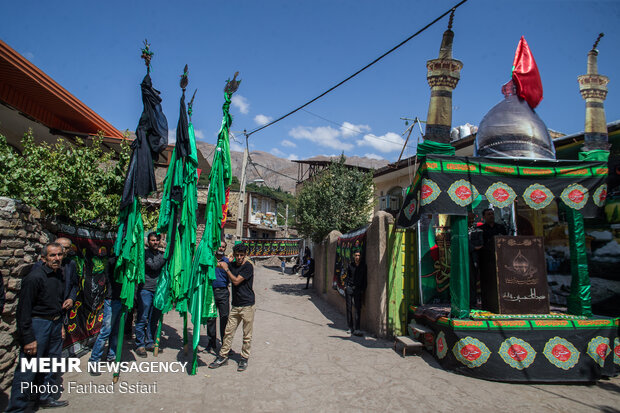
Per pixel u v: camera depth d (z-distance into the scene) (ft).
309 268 52.01
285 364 18.78
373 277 25.14
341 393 15.34
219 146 19.84
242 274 17.87
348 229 44.91
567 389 16.62
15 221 14.60
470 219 24.40
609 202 22.53
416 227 24.47
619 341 18.44
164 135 18.10
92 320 20.07
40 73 26.55
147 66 17.78
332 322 29.89
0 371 13.71
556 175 19.66
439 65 21.40
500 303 19.03
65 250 14.88
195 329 17.31
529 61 21.97
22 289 12.48
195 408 13.62
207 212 19.16
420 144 20.80
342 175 46.75
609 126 22.30
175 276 18.63
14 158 16.69
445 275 24.12
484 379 17.30
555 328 17.94
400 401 14.70
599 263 22.76
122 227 17.19
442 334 19.24
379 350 21.52
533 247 19.60
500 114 21.58
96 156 21.49
